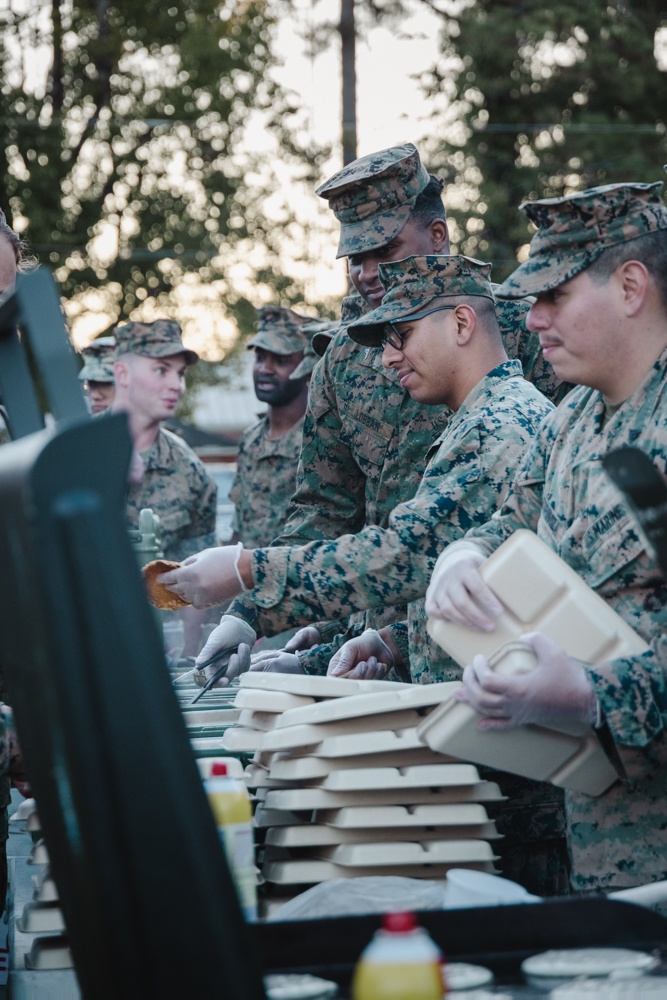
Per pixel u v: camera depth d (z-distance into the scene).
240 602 3.60
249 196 23.17
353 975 1.55
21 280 1.51
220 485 10.79
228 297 23.20
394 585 2.71
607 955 1.54
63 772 1.22
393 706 2.16
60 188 22.25
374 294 3.91
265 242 23.31
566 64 23.88
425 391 3.04
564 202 2.18
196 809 1.20
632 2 23.55
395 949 1.26
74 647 1.17
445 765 2.16
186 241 22.88
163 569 2.68
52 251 22.17
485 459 2.79
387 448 3.85
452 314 2.99
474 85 23.30
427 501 2.76
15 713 1.39
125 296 22.91
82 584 1.17
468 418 2.88
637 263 2.17
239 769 2.15
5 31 22.11
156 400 6.85
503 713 1.96
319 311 23.36
